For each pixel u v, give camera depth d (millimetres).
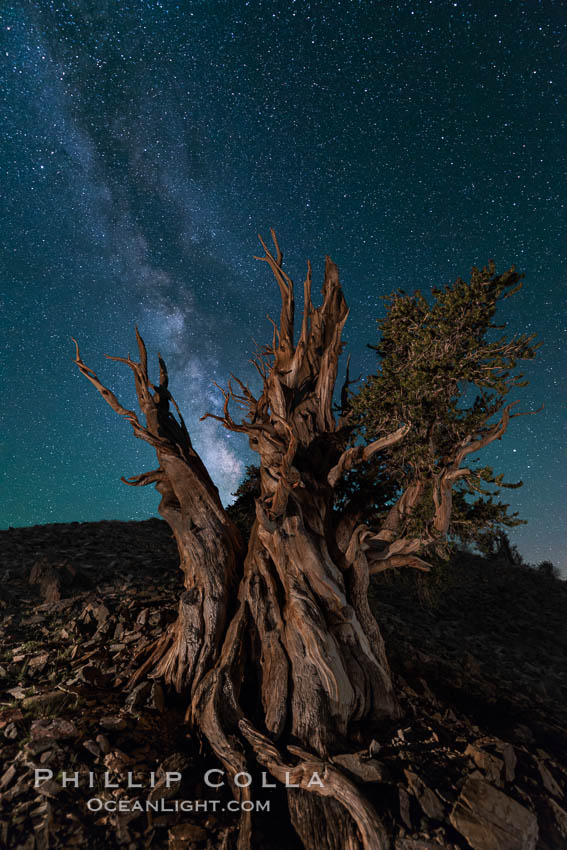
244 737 9953
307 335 14609
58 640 14492
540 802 9844
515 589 29625
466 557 33188
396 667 14586
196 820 8664
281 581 12078
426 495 11906
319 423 14102
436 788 9531
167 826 8422
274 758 9539
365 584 12211
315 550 11867
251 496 16031
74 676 12102
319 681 10695
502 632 23406
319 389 14078
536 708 15016
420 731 11164
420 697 12773
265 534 12266
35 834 7797
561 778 10891
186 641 11562
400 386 11531
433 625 22172
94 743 9516
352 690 10875
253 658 11516
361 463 13102
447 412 11141
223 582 12211
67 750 9328
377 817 8727
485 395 11508
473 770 10039
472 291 10727
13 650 13703
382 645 12055
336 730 10500
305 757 9633
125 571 20844
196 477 12852
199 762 9852
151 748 9805
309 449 13789
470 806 9156
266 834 8781
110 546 25094
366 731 10961
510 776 10094
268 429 13344
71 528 28500
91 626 15328
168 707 10992
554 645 23078
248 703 11117
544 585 31391
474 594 27516
